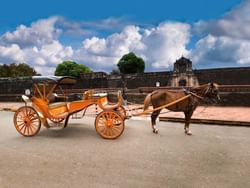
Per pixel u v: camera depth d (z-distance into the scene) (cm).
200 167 516
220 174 476
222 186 421
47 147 682
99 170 502
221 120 1055
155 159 571
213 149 654
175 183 436
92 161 559
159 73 3503
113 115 768
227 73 3084
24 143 733
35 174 482
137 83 3625
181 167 517
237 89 1889
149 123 1080
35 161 562
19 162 555
